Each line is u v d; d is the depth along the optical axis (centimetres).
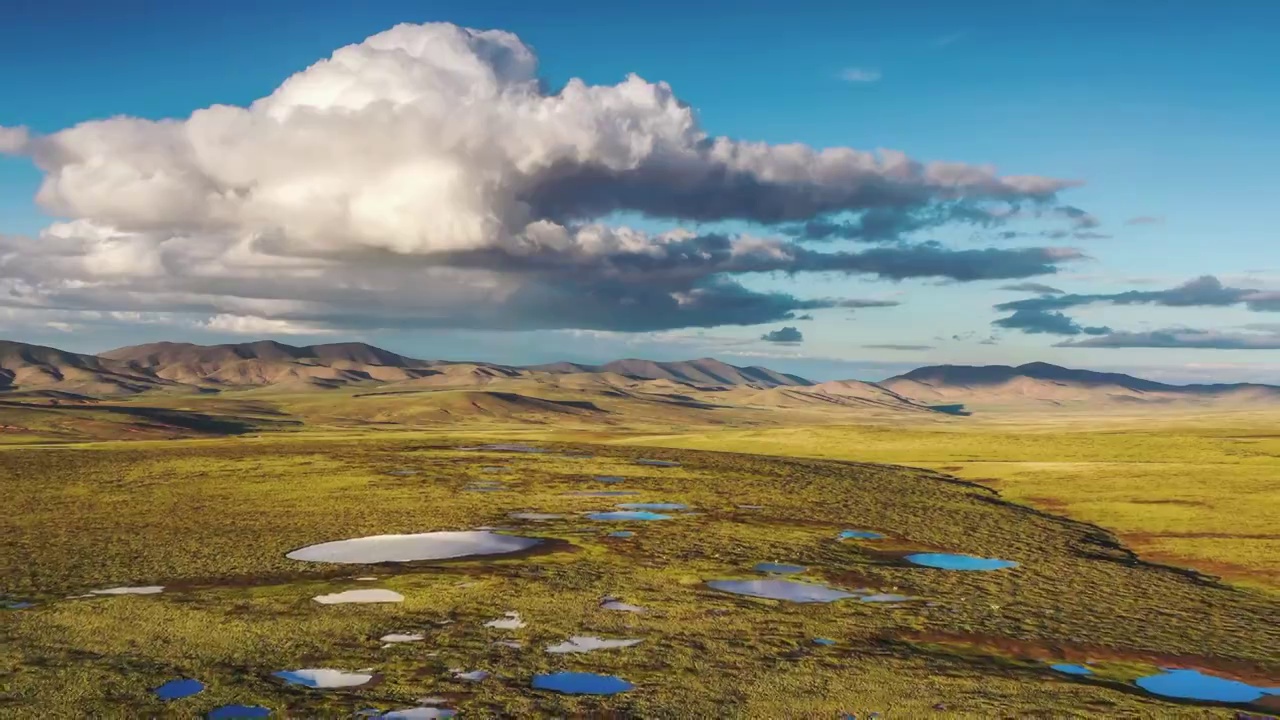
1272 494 10562
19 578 6325
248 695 3812
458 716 3594
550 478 13312
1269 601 6116
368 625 5050
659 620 5275
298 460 15338
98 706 3675
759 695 3906
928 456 17688
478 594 5891
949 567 7188
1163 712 3762
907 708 3747
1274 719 3747
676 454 17912
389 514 9675
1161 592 6331
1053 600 6025
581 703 3762
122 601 5597
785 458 17275
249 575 6481
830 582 6512
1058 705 3828
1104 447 17750
